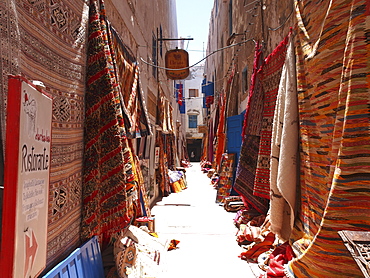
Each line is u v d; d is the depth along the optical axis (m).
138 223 5.06
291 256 3.36
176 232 5.83
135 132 4.66
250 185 5.77
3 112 1.56
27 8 1.97
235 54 10.17
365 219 2.17
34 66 2.05
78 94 2.83
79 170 2.85
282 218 3.72
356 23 2.24
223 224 6.45
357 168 2.20
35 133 1.46
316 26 3.07
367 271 1.45
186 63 9.59
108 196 3.06
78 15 2.86
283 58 4.41
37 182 1.50
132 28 5.70
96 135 2.98
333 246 2.30
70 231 2.62
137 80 5.25
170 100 15.59
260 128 5.56
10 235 1.25
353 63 2.23
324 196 2.83
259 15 6.79
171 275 3.79
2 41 1.56
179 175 12.81
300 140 3.33
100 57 3.08
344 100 2.35
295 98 3.43
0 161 1.54
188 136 39.00
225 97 11.77
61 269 2.25
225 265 4.13
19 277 1.31
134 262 3.29
